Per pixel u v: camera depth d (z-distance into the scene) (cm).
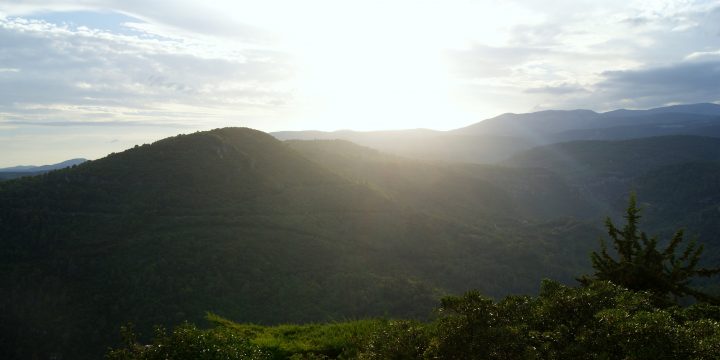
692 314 699
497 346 533
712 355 484
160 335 695
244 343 768
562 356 534
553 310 609
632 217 931
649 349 493
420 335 628
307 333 967
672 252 885
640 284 867
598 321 559
